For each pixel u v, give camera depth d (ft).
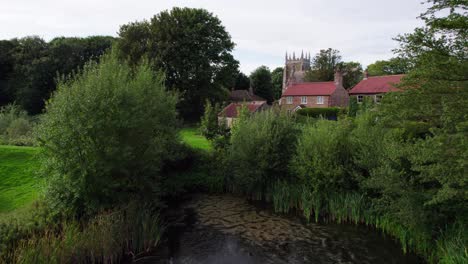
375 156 45.24
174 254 36.83
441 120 27.86
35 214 35.47
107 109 37.65
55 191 36.24
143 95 48.88
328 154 49.11
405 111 31.86
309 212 49.32
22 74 182.60
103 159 37.42
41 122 39.27
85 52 206.39
